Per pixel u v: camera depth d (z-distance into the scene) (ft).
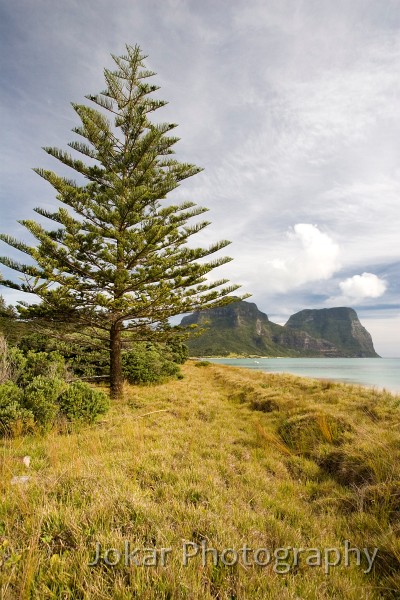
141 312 36.55
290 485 15.94
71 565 7.89
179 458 18.22
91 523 9.46
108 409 28.14
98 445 19.21
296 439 22.50
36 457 16.80
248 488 14.78
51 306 33.96
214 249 39.14
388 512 11.71
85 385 27.27
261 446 22.18
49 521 9.50
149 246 33.42
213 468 16.92
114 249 36.17
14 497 10.89
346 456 17.02
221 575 8.11
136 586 7.10
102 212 34.47
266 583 7.97
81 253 34.27
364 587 8.63
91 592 7.07
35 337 49.08
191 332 42.45
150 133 33.65
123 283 34.35
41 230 31.24
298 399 34.06
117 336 38.40
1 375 27.99
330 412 24.88
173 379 67.26
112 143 39.63
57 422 23.09
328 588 8.50
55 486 12.12
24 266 31.63
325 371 144.97
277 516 12.71
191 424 27.68
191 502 12.53
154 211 41.68
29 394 22.88
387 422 22.53
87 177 39.55
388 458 15.07
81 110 36.47
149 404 34.35
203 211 40.83
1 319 44.52
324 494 14.94
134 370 54.54
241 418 31.22
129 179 37.22
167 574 7.61
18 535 9.01
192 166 40.88
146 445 19.79
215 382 69.67
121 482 12.71
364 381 87.86
